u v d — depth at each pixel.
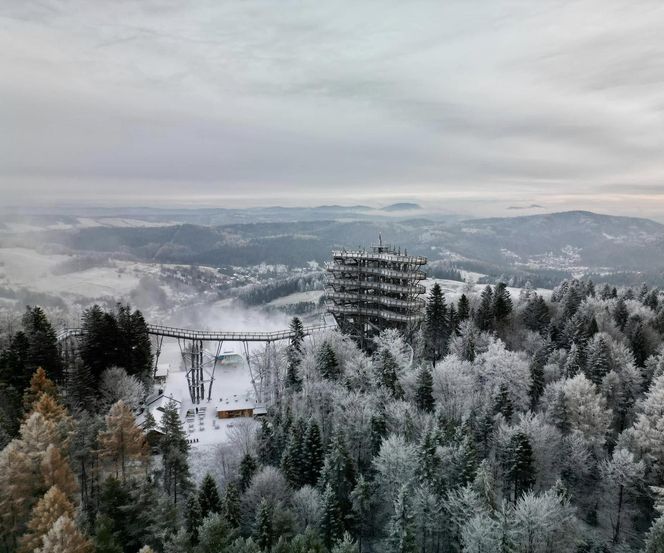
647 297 139.75
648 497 65.00
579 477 67.88
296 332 106.50
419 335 109.50
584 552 58.38
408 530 50.09
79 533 40.31
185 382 115.56
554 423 74.56
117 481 52.69
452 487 58.56
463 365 87.56
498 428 70.44
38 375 71.31
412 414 71.38
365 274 115.88
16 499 47.16
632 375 84.75
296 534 51.03
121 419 59.47
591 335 102.25
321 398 81.00
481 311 116.81
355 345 103.62
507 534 47.66
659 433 65.31
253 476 63.25
